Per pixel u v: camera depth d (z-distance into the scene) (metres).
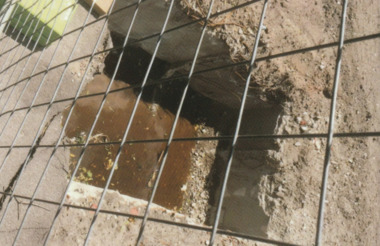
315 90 3.31
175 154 3.74
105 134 3.22
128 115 3.44
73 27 2.35
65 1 2.16
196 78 3.64
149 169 3.52
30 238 2.02
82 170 3.01
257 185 3.33
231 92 3.49
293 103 3.21
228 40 2.70
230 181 3.70
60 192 2.21
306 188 3.14
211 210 3.78
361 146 3.47
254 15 2.88
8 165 1.96
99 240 2.44
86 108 3.10
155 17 2.72
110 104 3.30
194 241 2.91
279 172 3.18
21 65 2.09
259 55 2.90
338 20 3.69
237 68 2.93
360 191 3.34
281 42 3.06
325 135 0.61
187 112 3.95
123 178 3.31
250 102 3.55
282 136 0.64
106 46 2.63
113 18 2.98
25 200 2.00
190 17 2.55
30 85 2.12
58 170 2.22
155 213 2.88
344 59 3.62
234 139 0.72
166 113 3.77
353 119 3.48
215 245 2.96
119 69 3.43
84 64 2.49
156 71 3.68
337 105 3.46
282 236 2.99
